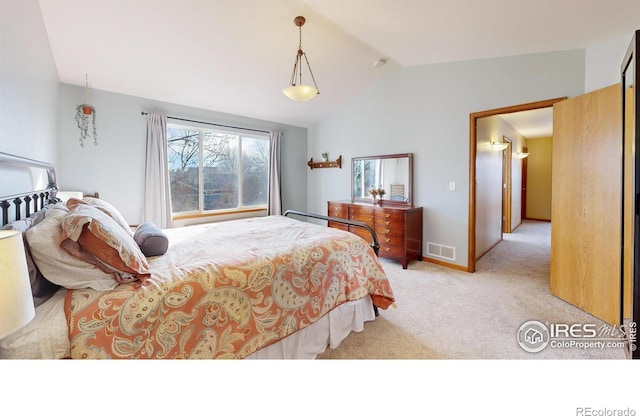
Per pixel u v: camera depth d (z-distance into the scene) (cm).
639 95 132
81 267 113
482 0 206
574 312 229
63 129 306
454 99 341
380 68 380
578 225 234
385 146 421
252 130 474
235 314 135
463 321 218
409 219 354
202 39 275
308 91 269
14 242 69
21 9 162
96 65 289
